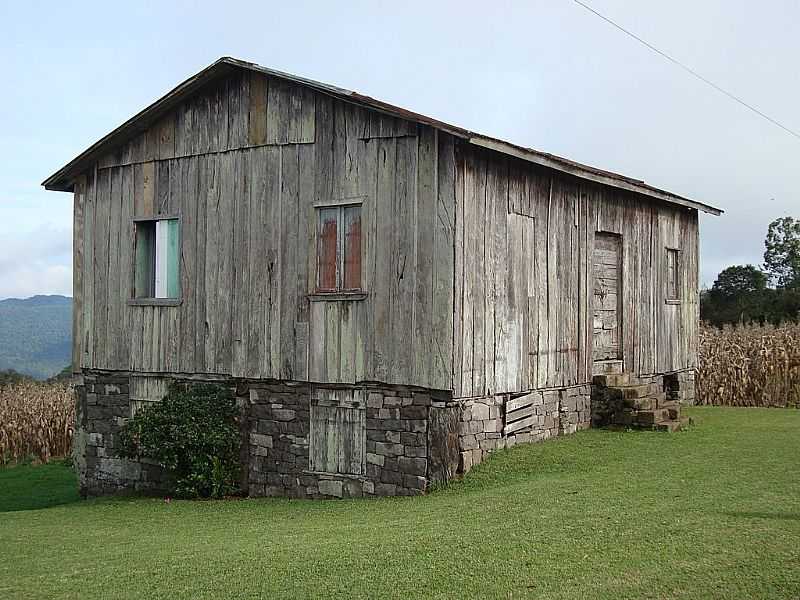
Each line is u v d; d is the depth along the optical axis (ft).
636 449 43.80
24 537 35.22
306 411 44.24
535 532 27.89
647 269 60.39
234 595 23.73
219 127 48.14
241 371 46.73
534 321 46.96
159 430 45.96
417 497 38.91
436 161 40.11
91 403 53.42
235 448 46.24
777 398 67.05
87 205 54.08
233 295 47.19
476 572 24.18
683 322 66.08
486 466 41.39
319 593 23.38
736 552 24.56
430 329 40.04
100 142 51.44
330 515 36.81
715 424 52.44
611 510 30.48
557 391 49.06
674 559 24.27
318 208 44.11
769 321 121.60
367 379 41.98
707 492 32.94
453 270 39.70
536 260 47.24
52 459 78.13
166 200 50.37
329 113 43.73
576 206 51.49
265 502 43.11
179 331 49.44
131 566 27.78
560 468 40.24
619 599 21.61
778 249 147.23
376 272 41.86
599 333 54.49
